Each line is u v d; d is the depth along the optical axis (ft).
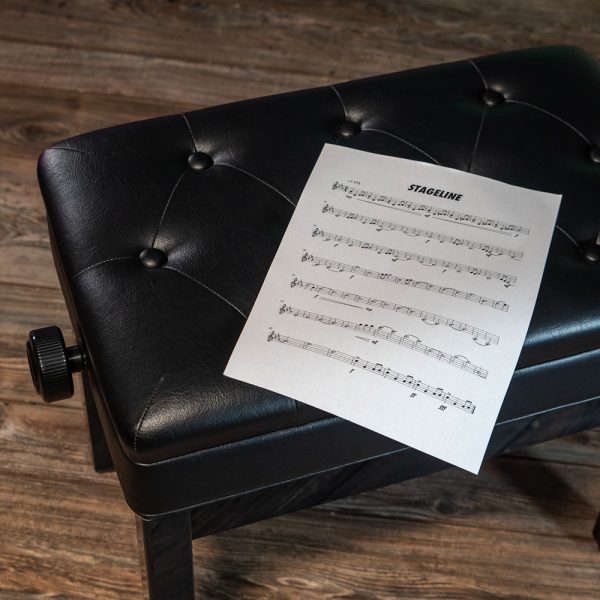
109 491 4.55
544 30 6.48
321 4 6.51
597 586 4.39
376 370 3.46
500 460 4.68
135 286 3.58
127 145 3.91
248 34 6.32
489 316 3.56
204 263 3.64
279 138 3.96
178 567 3.77
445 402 3.44
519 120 4.04
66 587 4.30
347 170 3.88
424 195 3.83
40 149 5.69
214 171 3.87
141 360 3.43
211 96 6.01
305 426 3.48
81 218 3.73
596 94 4.14
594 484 4.64
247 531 4.45
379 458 3.76
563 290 3.63
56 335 3.64
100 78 6.04
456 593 4.34
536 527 4.52
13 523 4.44
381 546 4.44
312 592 4.33
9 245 5.28
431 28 6.44
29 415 4.74
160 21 6.35
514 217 3.78
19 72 6.02
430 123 4.02
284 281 3.62
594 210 3.81
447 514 4.53
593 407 3.99
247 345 3.48
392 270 3.65
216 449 3.43
